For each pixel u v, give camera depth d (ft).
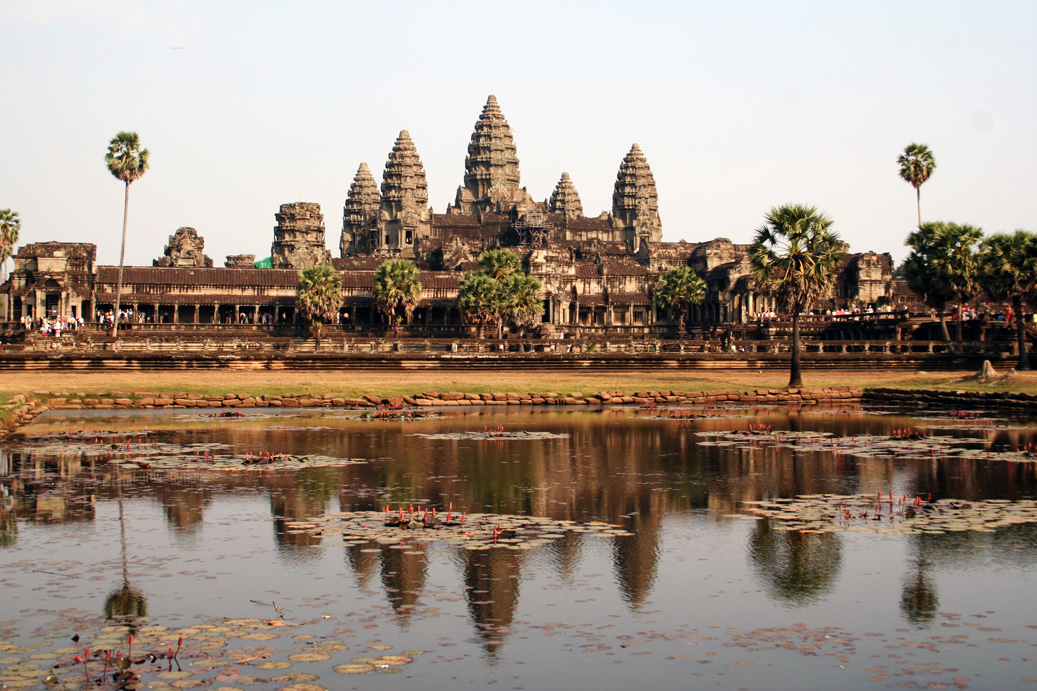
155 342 350.64
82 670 58.54
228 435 162.09
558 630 65.87
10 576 76.89
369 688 56.65
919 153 437.58
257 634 64.64
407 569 78.74
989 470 125.08
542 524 94.53
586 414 205.57
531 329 526.57
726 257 655.35
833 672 59.47
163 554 83.15
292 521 94.94
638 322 645.10
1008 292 283.38
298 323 542.98
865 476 121.19
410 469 126.00
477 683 57.57
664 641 64.13
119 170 418.72
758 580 76.38
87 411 206.59
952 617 68.49
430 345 360.07
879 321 403.34
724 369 307.99
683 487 114.11
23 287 478.59
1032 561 81.05
